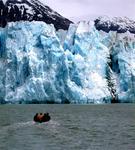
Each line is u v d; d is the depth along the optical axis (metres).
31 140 99.50
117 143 95.25
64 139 102.00
